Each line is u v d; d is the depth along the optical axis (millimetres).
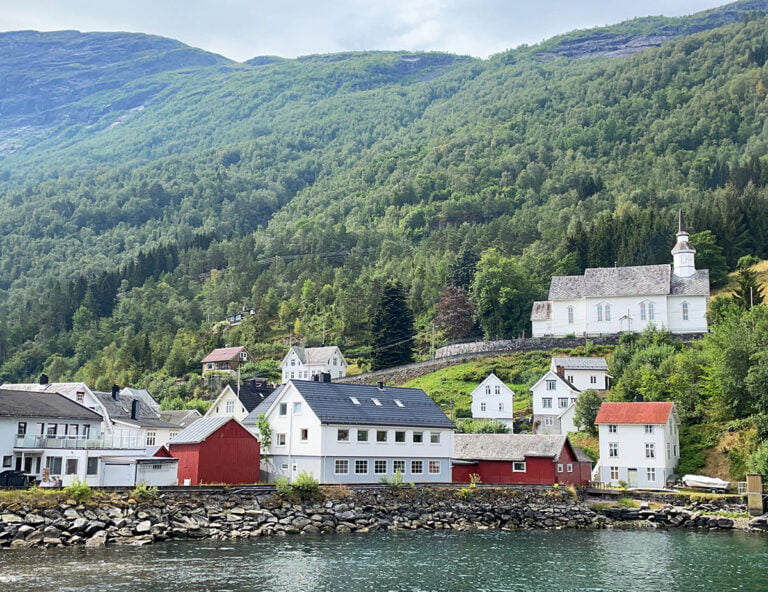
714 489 98500
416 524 80625
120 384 196000
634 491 95750
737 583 57562
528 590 55094
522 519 86188
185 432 88000
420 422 94562
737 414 110625
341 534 74812
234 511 73250
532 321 177000
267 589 52469
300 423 89000
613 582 57656
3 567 55094
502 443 101375
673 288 166625
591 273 175250
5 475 71812
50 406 85562
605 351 157250
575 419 123000
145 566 57125
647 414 106188
